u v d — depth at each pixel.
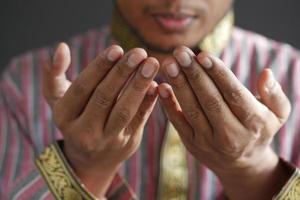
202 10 0.77
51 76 0.66
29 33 1.27
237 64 0.89
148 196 0.81
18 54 1.28
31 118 0.89
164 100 0.63
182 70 0.58
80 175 0.69
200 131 0.62
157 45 0.79
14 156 0.86
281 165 0.68
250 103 0.60
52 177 0.67
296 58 0.91
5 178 0.84
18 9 1.26
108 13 1.27
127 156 0.67
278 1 1.25
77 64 0.92
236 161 0.64
